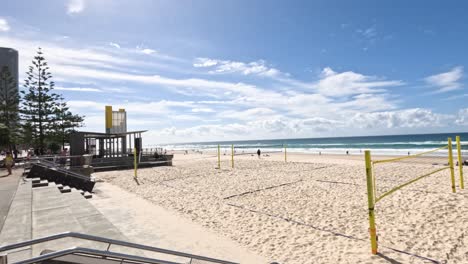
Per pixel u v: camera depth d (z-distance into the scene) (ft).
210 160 90.53
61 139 113.29
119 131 83.25
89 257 11.64
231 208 26.40
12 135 91.66
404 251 15.67
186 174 52.11
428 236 17.51
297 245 17.37
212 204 28.17
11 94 103.60
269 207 26.40
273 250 16.74
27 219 16.92
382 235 18.21
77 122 116.78
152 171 57.57
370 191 15.75
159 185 40.83
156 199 31.27
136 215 24.18
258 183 39.58
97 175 53.42
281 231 19.93
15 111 101.81
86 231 15.90
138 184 42.37
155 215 24.23
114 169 63.16
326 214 23.39
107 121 80.02
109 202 29.53
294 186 36.27
